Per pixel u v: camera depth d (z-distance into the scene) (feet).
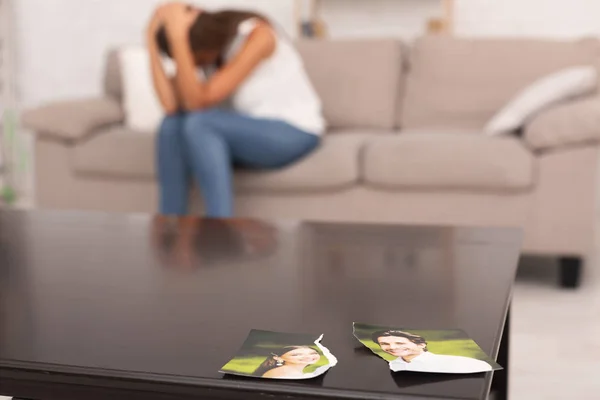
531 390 6.31
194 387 2.78
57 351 3.11
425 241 5.23
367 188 9.43
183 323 3.46
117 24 14.97
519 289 9.32
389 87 11.34
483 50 11.12
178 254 4.88
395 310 3.64
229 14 8.91
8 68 15.23
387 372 2.79
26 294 3.95
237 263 4.62
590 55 10.72
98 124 10.78
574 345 7.35
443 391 2.62
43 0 15.17
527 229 9.07
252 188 9.58
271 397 2.69
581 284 9.50
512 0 13.46
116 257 4.79
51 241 5.28
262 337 3.20
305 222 5.96
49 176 10.48
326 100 11.35
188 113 9.40
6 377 2.96
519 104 9.64
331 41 11.71
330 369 2.83
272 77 9.39
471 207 9.17
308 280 4.22
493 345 3.14
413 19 13.79
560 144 8.85
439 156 9.06
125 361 2.99
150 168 9.97
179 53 8.84
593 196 8.89
